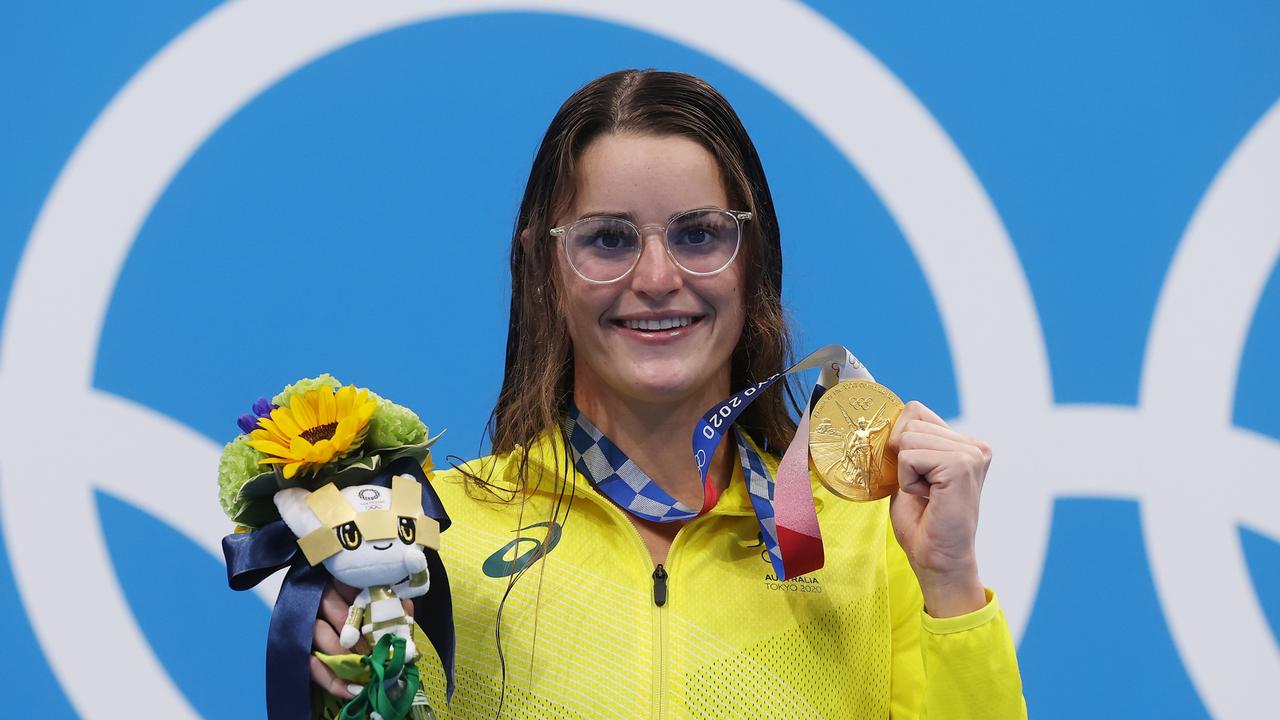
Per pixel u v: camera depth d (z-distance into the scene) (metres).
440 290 10.63
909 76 11.02
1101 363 10.95
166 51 10.53
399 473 5.65
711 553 6.38
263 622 10.45
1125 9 11.09
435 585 5.80
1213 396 10.98
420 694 5.50
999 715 6.05
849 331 10.78
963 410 10.84
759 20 10.92
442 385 10.56
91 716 10.15
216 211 10.51
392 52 10.70
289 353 10.48
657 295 6.00
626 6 10.85
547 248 6.45
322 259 10.55
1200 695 10.78
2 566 10.16
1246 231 11.06
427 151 10.70
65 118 10.45
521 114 10.77
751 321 6.64
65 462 10.28
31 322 10.32
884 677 6.60
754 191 6.53
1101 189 11.05
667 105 6.22
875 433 6.26
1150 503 10.89
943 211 10.95
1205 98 11.11
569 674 6.04
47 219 10.38
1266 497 10.94
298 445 5.36
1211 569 10.88
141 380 10.39
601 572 6.27
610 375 6.17
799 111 10.91
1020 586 10.74
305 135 10.61
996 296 10.93
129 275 10.42
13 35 10.43
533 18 10.81
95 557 10.26
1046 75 11.09
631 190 6.03
